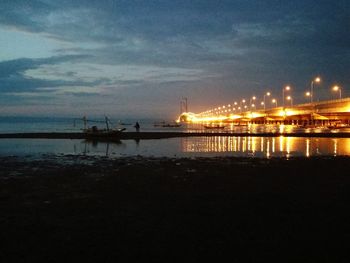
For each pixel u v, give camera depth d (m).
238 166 29.00
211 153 41.78
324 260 9.98
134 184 21.08
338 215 14.27
